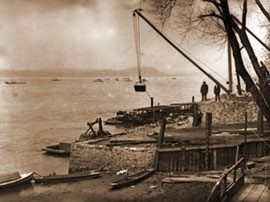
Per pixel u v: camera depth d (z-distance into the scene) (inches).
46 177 944.9
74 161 1074.1
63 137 1964.8
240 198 516.1
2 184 889.5
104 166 1021.2
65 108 3757.4
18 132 2167.8
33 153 1520.7
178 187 802.2
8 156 1466.5
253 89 485.7
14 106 4072.3
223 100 1552.7
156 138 1084.5
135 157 973.8
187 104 2191.2
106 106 3905.0
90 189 859.4
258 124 958.4
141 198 762.2
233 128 1074.1
